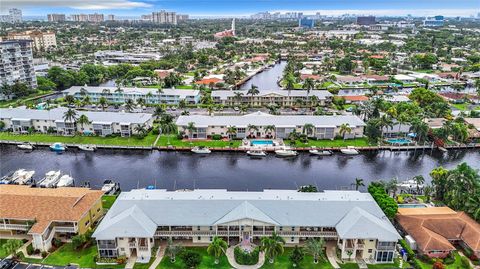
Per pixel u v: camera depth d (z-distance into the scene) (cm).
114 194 10369
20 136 14925
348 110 18362
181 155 13512
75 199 8338
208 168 12412
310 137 14825
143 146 13962
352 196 8719
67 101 19650
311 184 11288
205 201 8212
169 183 11275
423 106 19175
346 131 14575
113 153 13700
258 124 14775
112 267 7256
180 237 8038
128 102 18425
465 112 17988
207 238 7975
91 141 14475
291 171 12225
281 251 7212
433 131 14662
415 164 13000
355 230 7400
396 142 14475
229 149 13800
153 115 17650
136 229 7412
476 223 8294
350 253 7494
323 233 7831
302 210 8031
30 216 7869
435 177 10006
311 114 18050
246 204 8100
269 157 13375
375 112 16325
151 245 7706
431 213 8694
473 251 7581
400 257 7625
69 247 7888
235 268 7238
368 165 12825
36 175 11769
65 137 14862
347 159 13325
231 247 7894
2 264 7219
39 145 14212
